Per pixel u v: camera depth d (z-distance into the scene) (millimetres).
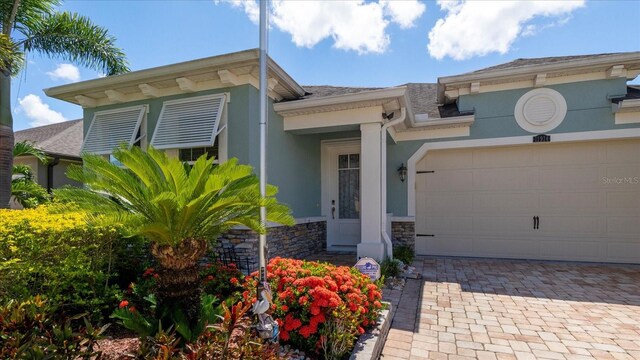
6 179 6301
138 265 5137
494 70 8523
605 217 8172
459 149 9148
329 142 9695
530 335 4109
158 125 7086
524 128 8453
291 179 8047
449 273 7250
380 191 7000
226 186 3691
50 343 2150
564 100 8172
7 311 2385
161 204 2996
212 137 6473
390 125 7375
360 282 3971
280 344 3416
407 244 9250
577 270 7453
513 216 8789
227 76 6391
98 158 3410
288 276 3844
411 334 4145
